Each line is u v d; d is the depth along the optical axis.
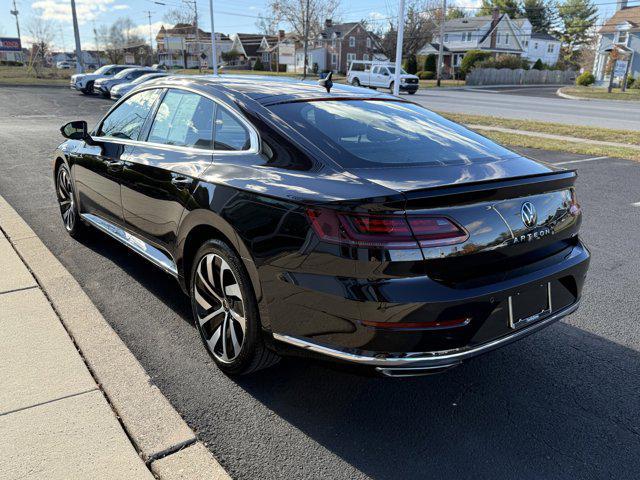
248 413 2.71
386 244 2.21
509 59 58.12
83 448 2.35
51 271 4.27
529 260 2.61
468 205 2.36
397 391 2.96
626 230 6.06
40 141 11.93
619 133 14.59
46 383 2.81
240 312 2.83
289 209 2.46
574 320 3.87
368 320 2.25
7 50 61.12
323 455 2.43
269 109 3.02
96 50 83.12
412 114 3.43
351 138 2.85
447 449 2.49
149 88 4.00
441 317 2.26
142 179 3.58
